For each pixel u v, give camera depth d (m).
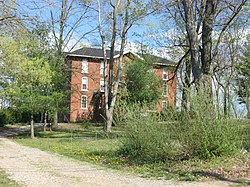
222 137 11.91
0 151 18.23
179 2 21.33
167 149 12.16
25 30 10.83
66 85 33.34
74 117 51.56
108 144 20.94
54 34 28.03
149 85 40.75
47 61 28.19
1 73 19.06
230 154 12.03
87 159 14.38
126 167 11.92
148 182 9.17
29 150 18.84
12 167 12.15
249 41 30.20
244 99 12.46
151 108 13.32
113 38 29.83
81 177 10.05
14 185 8.91
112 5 28.77
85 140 24.69
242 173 10.01
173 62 32.41
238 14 19.77
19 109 29.12
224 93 12.29
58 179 9.75
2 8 9.79
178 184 8.83
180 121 12.06
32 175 10.44
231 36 31.59
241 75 25.38
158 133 12.42
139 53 34.44
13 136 33.00
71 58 51.75
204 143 11.74
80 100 51.03
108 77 32.41
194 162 11.65
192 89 12.22
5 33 11.24
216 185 8.63
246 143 12.77
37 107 28.78
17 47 14.49
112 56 30.31
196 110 11.88
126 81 41.19
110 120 29.00
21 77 23.58
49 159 14.54
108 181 9.40
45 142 24.62
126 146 14.03
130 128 13.17
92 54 52.56
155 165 11.88
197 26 21.00
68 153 16.81
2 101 29.84
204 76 18.28
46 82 26.84
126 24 29.31
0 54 16.56
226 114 12.12
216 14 19.77
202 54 18.75
